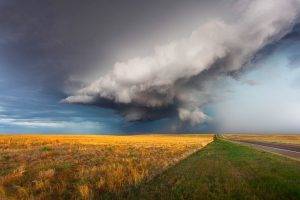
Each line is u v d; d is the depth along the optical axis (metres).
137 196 13.36
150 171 20.31
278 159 30.41
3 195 13.45
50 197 13.59
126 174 18.98
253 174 20.00
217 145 64.38
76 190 14.77
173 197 13.07
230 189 14.74
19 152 36.94
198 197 13.17
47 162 26.25
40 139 79.06
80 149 43.56
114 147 50.12
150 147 51.59
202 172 20.83
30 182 16.81
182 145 61.00
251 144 70.62
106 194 13.83
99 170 20.58
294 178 18.11
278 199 12.79
